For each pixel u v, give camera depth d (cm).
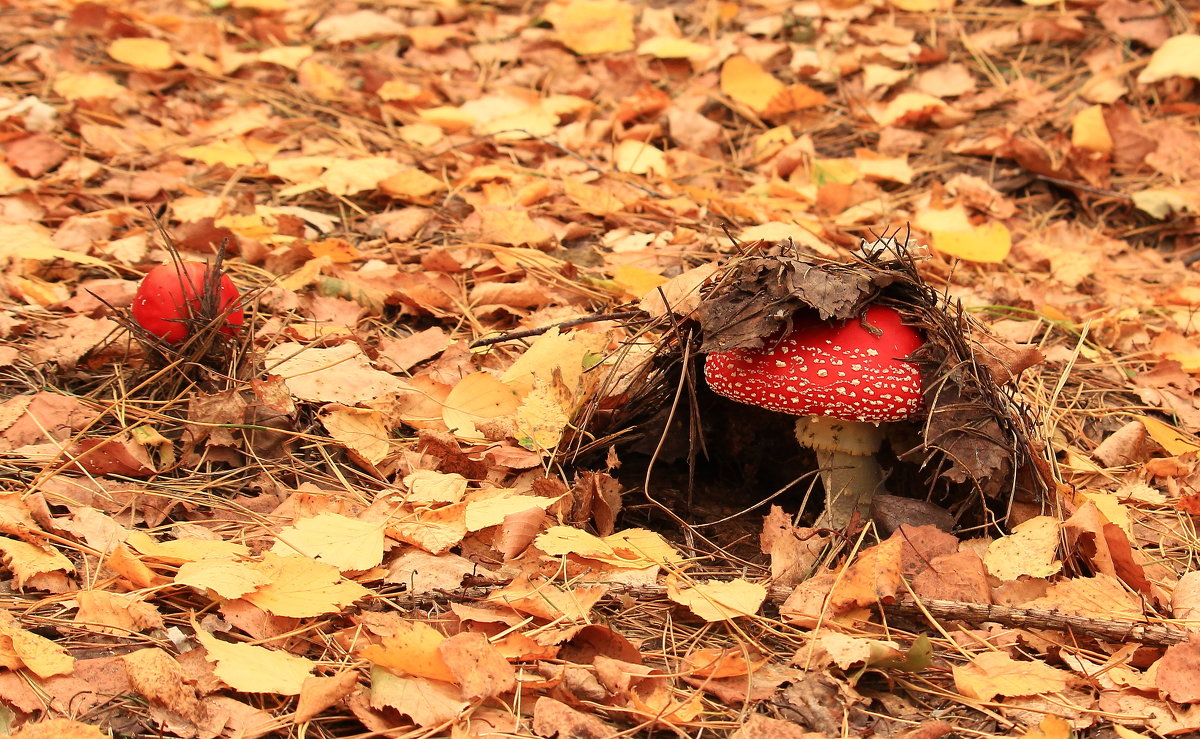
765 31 581
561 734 208
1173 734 220
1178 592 257
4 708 210
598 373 306
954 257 436
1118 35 552
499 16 617
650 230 438
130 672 211
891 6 589
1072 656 239
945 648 241
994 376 280
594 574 254
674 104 530
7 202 412
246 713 211
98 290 361
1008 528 275
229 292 314
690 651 237
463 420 307
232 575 235
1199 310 405
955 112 523
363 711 212
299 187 441
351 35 589
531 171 475
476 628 238
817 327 266
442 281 385
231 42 590
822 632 241
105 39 567
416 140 497
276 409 299
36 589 243
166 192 431
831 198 462
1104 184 484
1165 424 336
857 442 282
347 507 278
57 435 295
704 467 333
